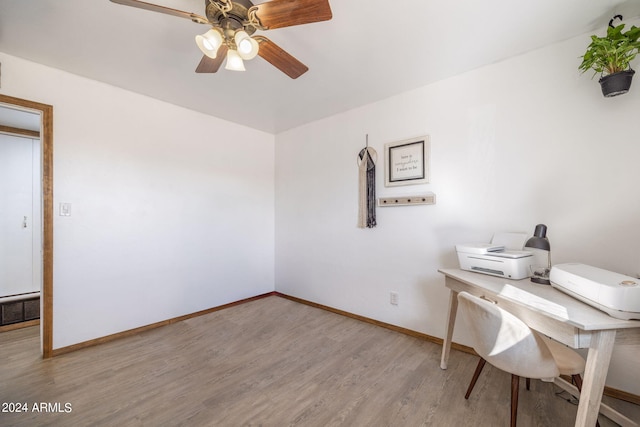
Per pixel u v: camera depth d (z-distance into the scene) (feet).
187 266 9.53
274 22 4.22
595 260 5.45
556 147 5.88
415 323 8.04
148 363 6.58
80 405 5.10
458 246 6.18
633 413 4.88
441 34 5.56
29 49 6.12
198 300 9.82
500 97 6.57
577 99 5.65
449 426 4.63
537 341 3.89
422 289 7.89
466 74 7.07
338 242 10.01
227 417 4.84
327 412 4.97
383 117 8.73
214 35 4.13
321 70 6.97
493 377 6.02
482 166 6.84
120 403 5.17
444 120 7.44
